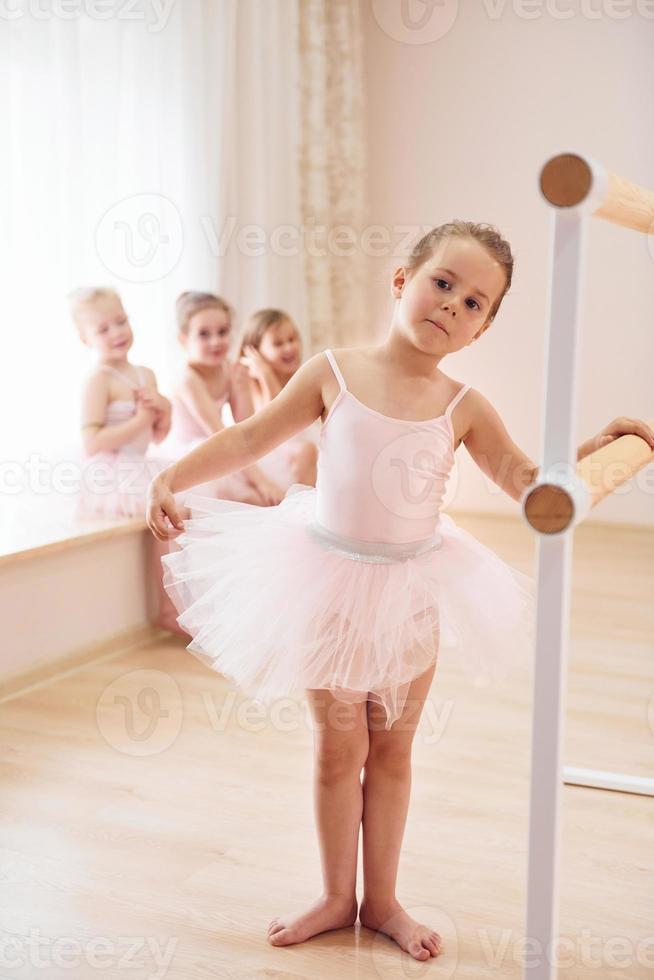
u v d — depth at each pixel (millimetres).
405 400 1137
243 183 3088
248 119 3068
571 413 800
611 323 3660
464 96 3750
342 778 1184
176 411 2598
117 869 1361
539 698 837
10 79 2156
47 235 2279
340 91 3568
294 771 1681
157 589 2461
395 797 1199
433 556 1155
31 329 2268
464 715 1932
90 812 1528
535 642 832
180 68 2715
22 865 1368
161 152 2664
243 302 3133
